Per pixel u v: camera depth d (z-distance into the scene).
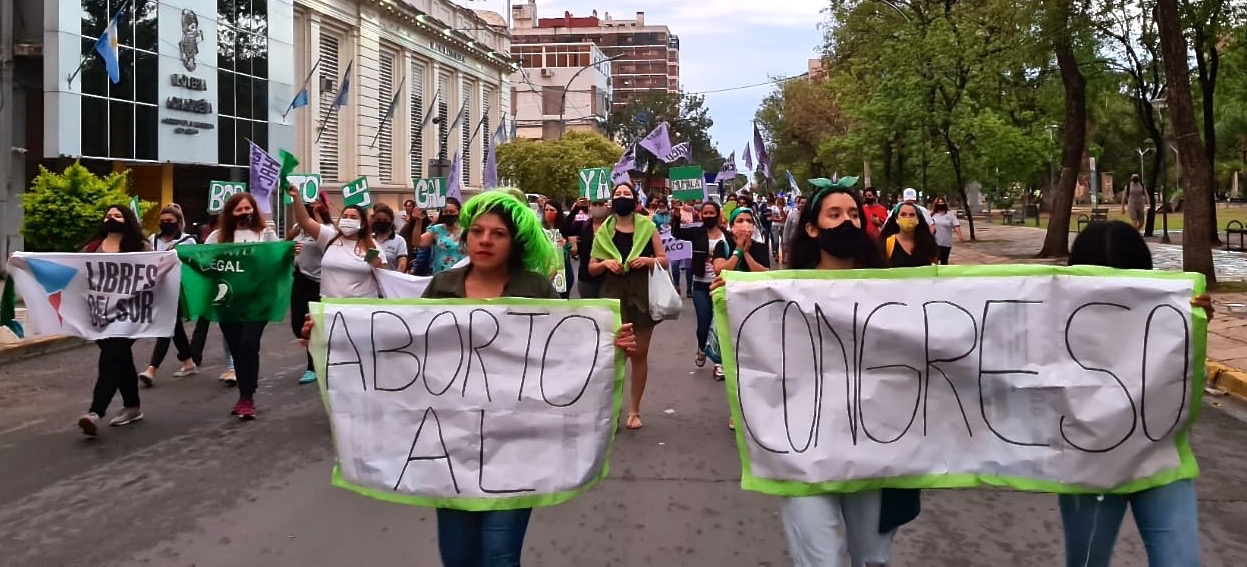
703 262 9.57
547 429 3.57
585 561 4.72
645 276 7.29
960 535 5.11
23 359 11.12
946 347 3.51
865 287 3.54
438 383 3.59
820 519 3.43
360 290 8.05
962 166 35.12
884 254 3.79
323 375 3.70
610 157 56.38
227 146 27.95
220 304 7.71
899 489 3.71
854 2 34.53
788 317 3.52
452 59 45.81
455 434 3.57
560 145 51.12
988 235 37.12
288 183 8.55
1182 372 3.42
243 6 28.53
